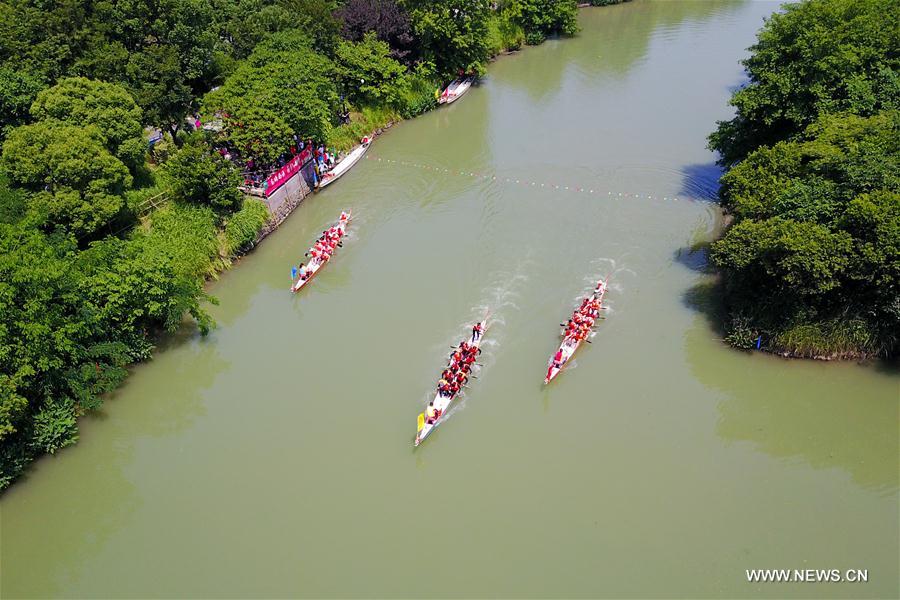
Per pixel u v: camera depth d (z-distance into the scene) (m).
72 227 49.59
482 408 45.91
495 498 40.34
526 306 54.16
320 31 78.88
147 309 48.12
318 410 46.31
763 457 42.78
